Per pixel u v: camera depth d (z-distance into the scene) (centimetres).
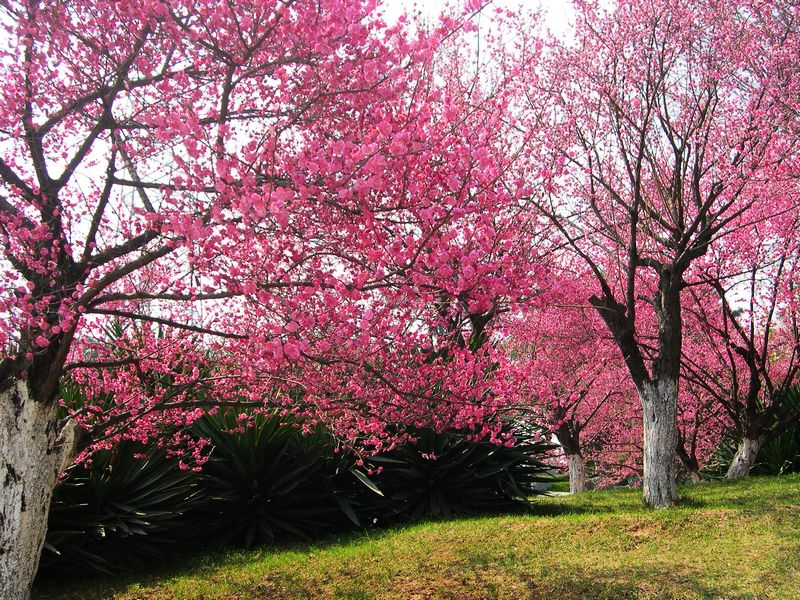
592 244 1329
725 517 796
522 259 534
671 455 982
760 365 1348
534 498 1450
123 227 544
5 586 461
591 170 1010
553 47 1023
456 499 1102
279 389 776
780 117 935
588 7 1023
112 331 885
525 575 644
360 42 460
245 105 589
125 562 812
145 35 484
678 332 1010
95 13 506
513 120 598
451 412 688
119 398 720
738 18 998
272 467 920
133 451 847
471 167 430
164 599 654
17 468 474
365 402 657
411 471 1051
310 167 382
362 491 1052
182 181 420
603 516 875
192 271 516
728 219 994
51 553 756
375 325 523
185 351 747
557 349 1441
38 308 457
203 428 913
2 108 520
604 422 1905
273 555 814
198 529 912
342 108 510
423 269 452
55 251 496
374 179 390
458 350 621
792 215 1045
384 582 654
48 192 525
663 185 1115
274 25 432
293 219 506
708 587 562
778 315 1349
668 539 733
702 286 1446
